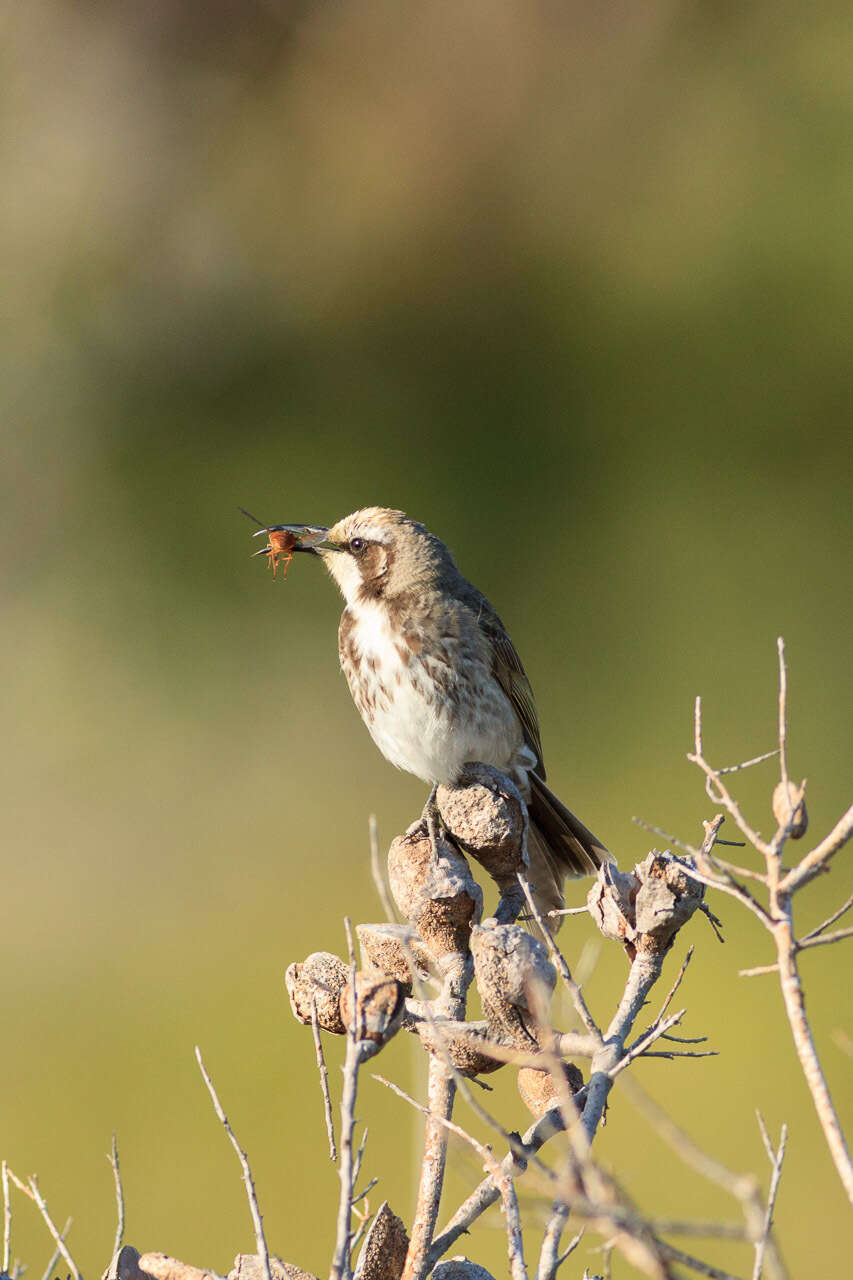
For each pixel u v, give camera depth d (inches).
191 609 823.7
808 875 125.4
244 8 986.1
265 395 926.4
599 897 156.3
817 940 123.7
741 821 129.1
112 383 919.7
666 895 151.7
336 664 784.3
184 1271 146.7
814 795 668.7
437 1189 145.3
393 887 170.7
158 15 973.8
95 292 938.1
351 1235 141.9
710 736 707.4
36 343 917.8
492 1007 147.6
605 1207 107.6
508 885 185.5
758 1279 127.6
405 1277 143.4
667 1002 152.9
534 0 979.3
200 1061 145.2
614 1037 147.8
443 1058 134.4
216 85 989.2
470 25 981.8
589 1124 138.4
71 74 970.1
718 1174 106.7
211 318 941.8
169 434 909.2
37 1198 159.0
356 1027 134.6
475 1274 149.8
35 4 965.2
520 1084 149.1
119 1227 150.1
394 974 165.3
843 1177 118.0
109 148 969.5
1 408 894.4
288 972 153.4
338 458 900.0
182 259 957.8
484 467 883.4
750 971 125.1
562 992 153.5
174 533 863.7
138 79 977.5
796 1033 121.7
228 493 883.4
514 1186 143.6
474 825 181.6
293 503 888.9
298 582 815.1
